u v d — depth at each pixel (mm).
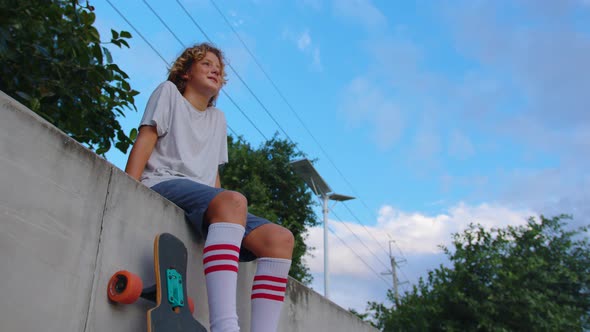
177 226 2035
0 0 3045
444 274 9898
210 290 1806
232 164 13906
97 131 3680
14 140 1417
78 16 3336
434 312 9648
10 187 1378
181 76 2562
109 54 3410
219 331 1717
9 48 2994
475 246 10141
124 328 1669
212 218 1969
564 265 10477
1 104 1396
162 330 1584
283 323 3174
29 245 1394
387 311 11000
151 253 1859
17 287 1335
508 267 9703
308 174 13297
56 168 1529
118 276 1636
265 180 14094
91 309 1551
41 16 3199
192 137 2350
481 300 9523
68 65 3258
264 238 2150
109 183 1722
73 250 1529
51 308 1418
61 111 3377
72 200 1563
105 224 1674
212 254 1848
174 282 1706
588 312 10203
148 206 1891
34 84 3223
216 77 2543
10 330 1294
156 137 2230
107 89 3635
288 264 2139
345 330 4133
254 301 2082
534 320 9078
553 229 10562
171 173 2211
